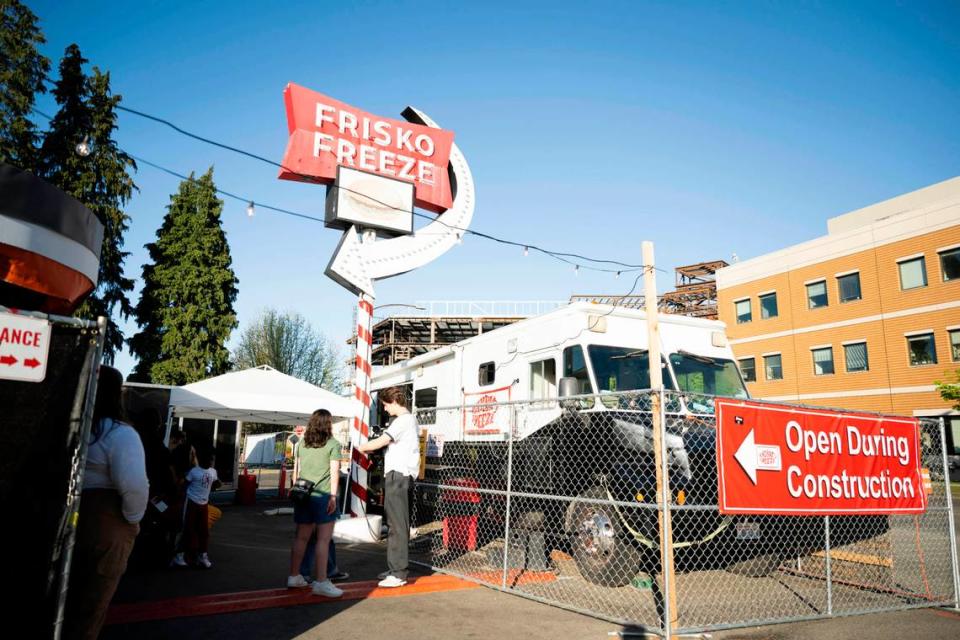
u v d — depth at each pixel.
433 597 5.84
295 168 9.98
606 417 6.34
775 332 32.62
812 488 5.51
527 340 8.45
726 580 6.68
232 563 7.41
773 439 5.34
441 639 4.60
